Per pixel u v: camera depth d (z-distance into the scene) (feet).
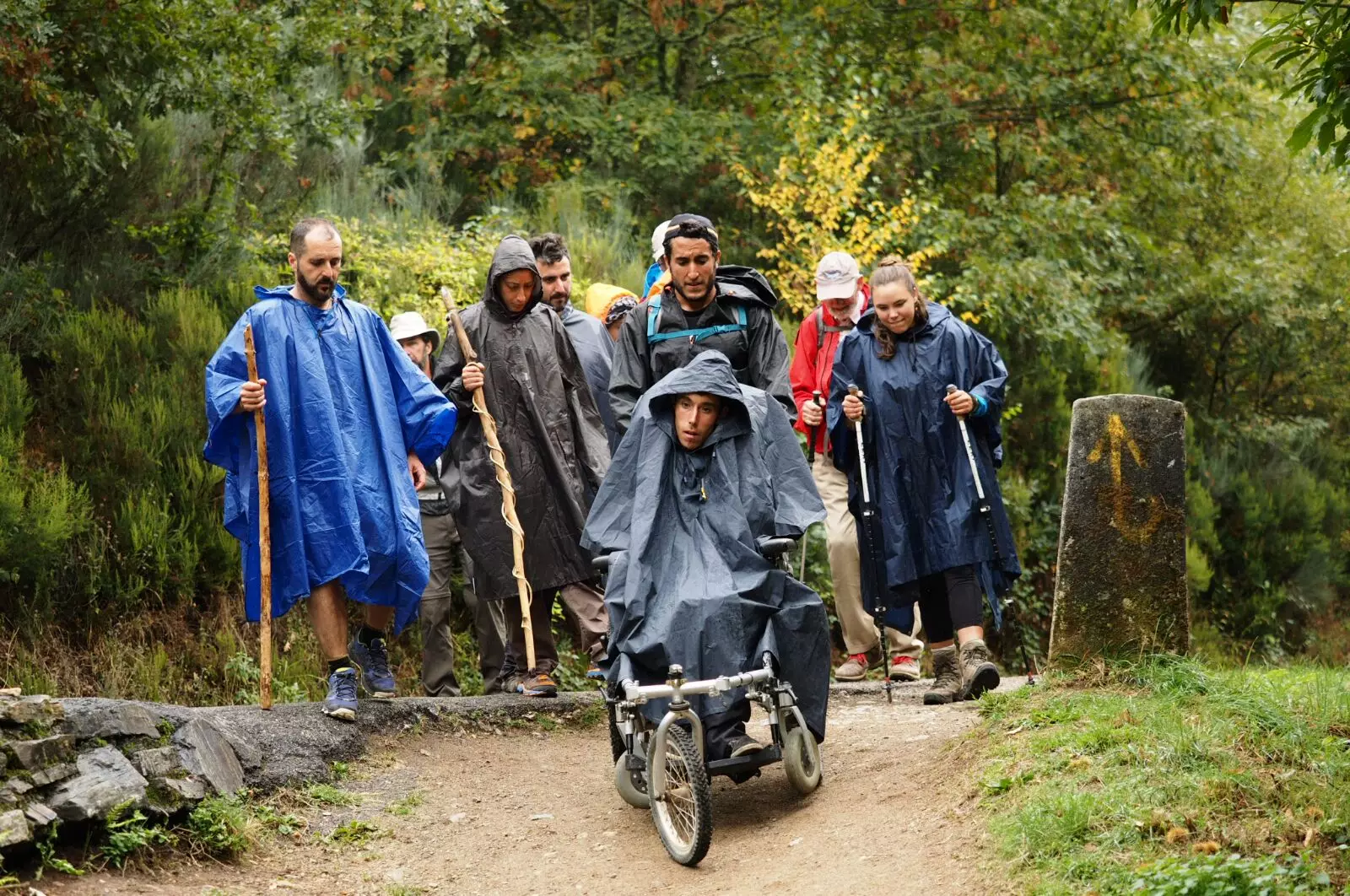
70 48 30.60
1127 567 18.24
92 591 26.89
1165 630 18.16
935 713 21.35
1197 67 57.57
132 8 30.78
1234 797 14.15
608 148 50.93
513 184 49.90
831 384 22.68
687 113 52.34
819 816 16.60
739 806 17.71
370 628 21.17
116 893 14.28
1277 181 65.36
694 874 15.47
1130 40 56.80
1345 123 16.79
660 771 15.83
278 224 39.11
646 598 16.69
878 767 18.08
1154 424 18.37
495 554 22.81
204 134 39.01
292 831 16.92
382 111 50.06
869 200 53.16
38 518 25.81
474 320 23.30
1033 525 46.14
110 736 16.15
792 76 52.29
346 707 19.56
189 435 29.66
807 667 16.94
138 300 33.50
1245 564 54.75
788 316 45.78
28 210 33.88
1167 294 59.57
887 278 21.33
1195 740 15.35
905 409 21.27
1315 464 62.28
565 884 15.61
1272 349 63.62
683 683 15.76
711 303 20.88
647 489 17.30
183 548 28.09
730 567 16.97
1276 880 12.17
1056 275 51.24
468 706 21.70
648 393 17.79
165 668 27.09
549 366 23.27
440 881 15.88
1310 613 56.29
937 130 57.62
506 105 49.52
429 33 45.44
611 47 56.13
